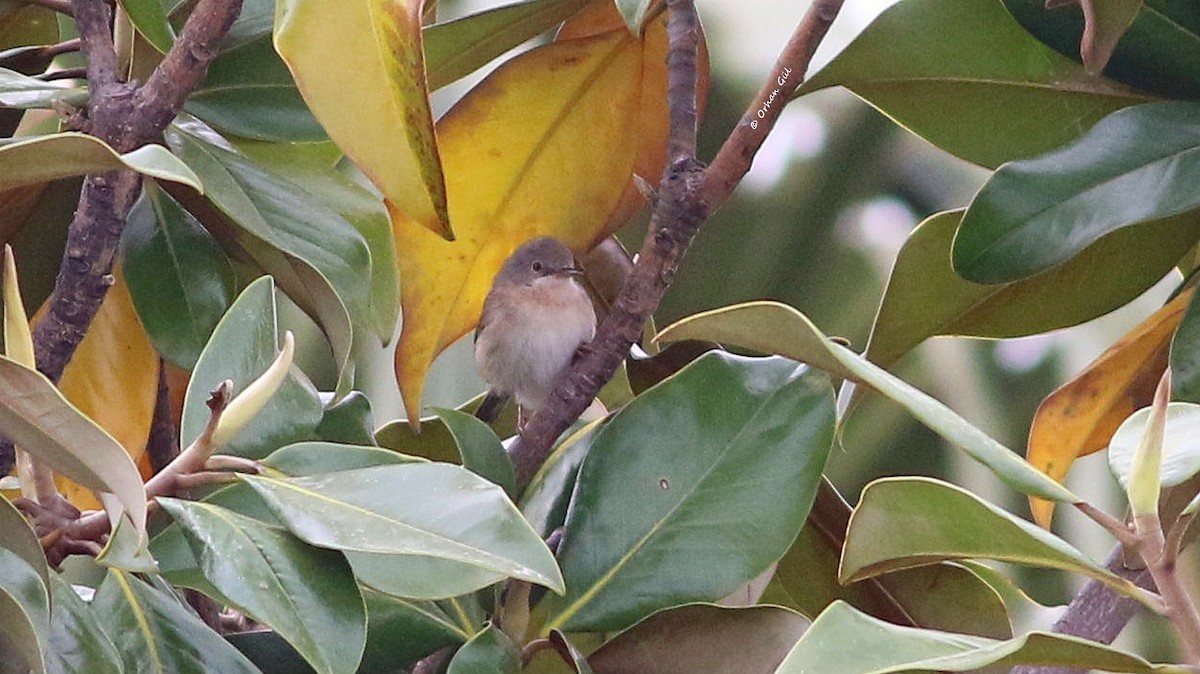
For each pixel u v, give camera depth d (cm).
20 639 274
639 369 491
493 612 410
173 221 446
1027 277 415
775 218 763
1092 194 407
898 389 312
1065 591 707
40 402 265
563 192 491
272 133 448
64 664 308
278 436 394
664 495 399
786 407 403
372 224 450
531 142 484
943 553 333
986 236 406
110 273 412
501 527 302
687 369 412
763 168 767
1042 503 469
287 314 762
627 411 409
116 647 337
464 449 423
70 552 326
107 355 467
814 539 466
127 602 346
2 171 289
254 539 304
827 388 403
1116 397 477
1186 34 434
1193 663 284
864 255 759
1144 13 433
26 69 463
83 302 401
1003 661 283
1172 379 398
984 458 301
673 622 381
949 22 438
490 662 365
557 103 479
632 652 383
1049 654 278
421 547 295
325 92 290
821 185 763
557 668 371
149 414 470
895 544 337
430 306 486
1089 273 454
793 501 392
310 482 314
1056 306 459
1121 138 414
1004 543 319
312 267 399
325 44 289
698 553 390
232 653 349
